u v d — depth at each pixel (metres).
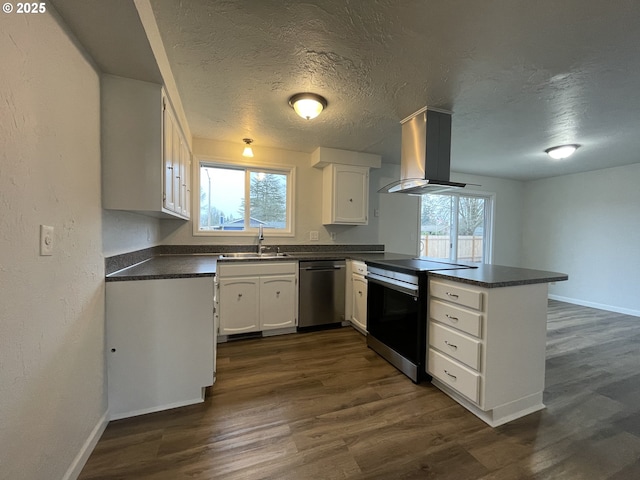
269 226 3.74
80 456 1.31
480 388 1.67
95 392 1.48
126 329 1.69
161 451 1.43
